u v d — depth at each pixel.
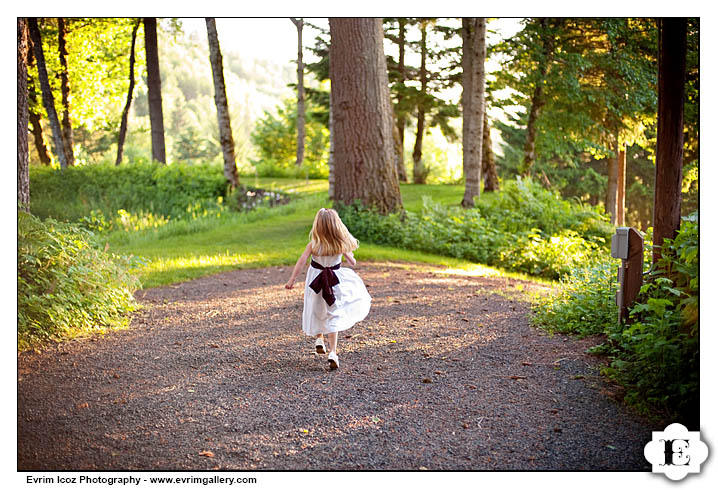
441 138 57.97
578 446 3.78
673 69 5.00
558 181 36.72
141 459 3.57
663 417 4.15
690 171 17.19
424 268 10.99
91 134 51.66
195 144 69.38
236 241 13.61
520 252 12.69
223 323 6.78
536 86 23.09
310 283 5.32
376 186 14.51
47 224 6.27
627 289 5.45
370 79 14.27
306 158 48.22
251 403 4.43
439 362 5.41
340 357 5.58
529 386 4.77
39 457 3.57
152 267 10.12
